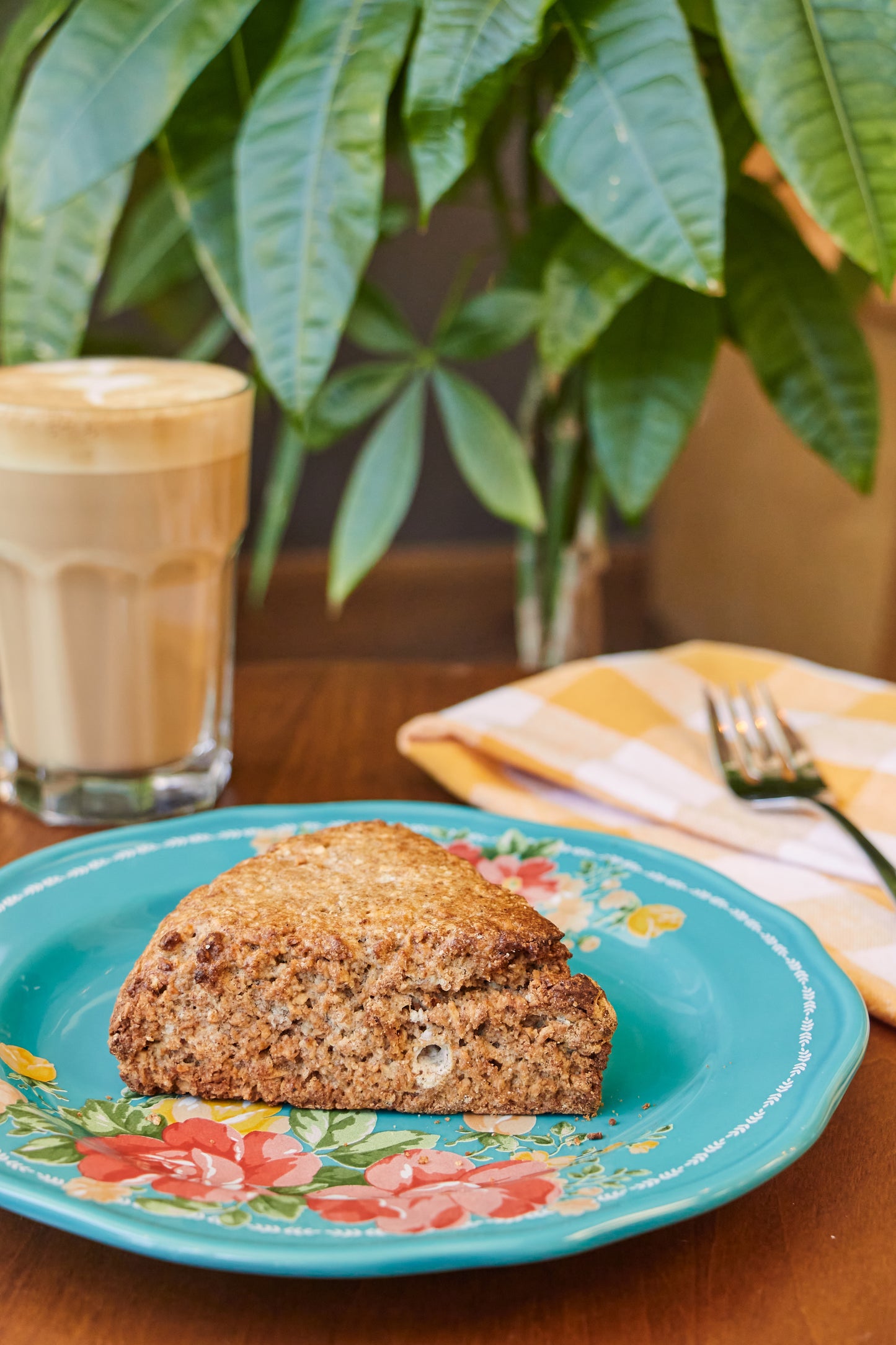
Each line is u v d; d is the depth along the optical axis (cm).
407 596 165
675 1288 45
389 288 152
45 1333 44
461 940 49
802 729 65
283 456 86
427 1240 43
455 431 74
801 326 71
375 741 67
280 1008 50
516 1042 49
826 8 60
